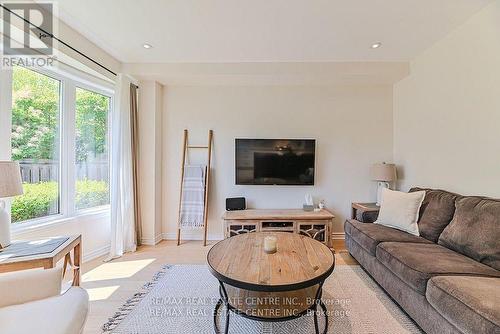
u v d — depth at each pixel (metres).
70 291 1.49
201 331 1.82
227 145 3.99
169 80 3.75
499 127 2.20
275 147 3.89
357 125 3.97
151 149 3.77
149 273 2.76
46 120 2.89
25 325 1.17
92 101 3.43
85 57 2.86
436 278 1.62
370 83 3.88
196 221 3.82
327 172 3.99
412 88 3.44
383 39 2.87
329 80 3.74
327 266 1.77
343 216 3.97
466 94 2.54
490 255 1.80
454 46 2.68
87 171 3.36
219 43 2.97
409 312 1.90
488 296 1.35
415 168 3.39
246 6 2.26
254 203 3.98
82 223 3.15
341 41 2.91
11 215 2.54
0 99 2.30
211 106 3.99
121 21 2.51
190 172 3.88
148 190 3.77
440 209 2.45
